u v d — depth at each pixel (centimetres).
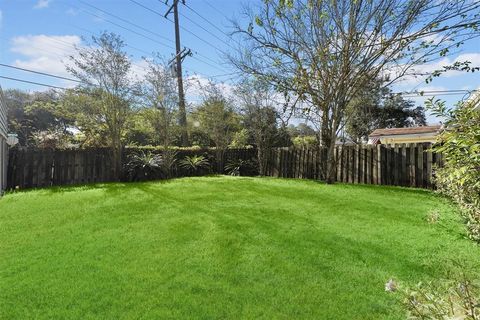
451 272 287
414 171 838
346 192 765
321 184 915
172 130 1305
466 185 385
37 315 258
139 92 1387
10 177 925
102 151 1061
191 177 1158
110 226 495
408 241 415
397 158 875
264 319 253
